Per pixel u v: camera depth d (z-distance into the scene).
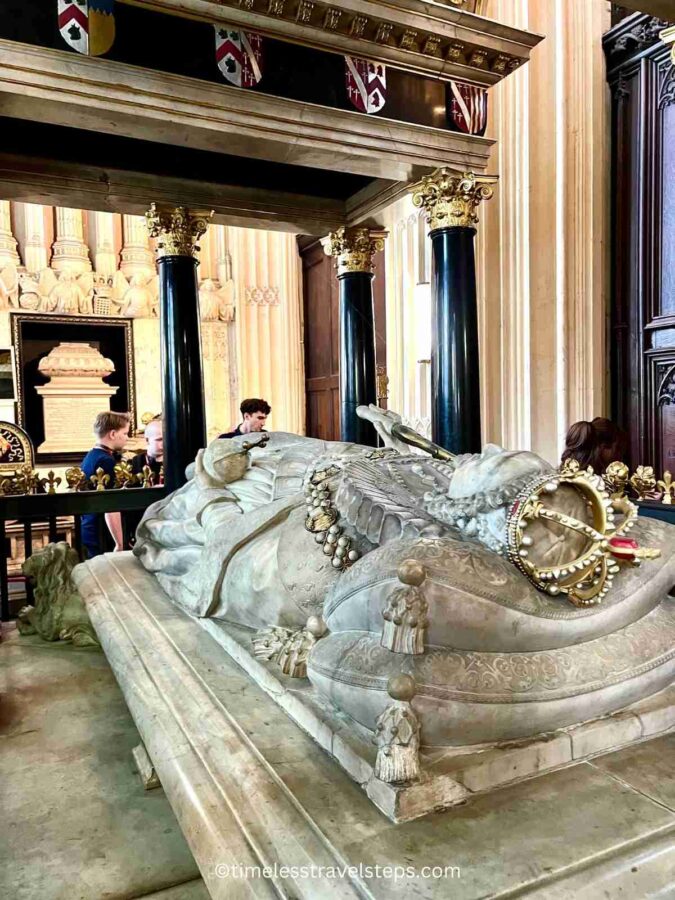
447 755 1.03
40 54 2.47
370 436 4.79
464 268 3.65
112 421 4.14
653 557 1.16
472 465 1.32
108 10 2.57
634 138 4.34
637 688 1.18
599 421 2.53
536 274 4.49
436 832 0.92
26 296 7.60
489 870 0.84
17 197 3.76
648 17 4.09
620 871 0.85
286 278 8.41
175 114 2.72
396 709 0.98
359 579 1.14
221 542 1.82
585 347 4.43
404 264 5.71
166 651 1.69
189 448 4.00
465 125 3.48
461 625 1.02
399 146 3.32
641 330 4.32
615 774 1.07
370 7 2.96
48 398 7.67
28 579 3.12
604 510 1.20
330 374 7.99
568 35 4.31
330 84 3.08
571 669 1.11
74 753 1.70
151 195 3.93
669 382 4.19
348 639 1.16
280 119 2.95
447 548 1.09
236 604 1.72
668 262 4.17
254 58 2.86
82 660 2.40
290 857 0.89
